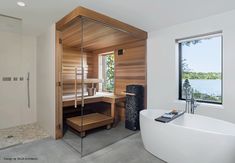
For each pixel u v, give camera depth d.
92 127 3.13
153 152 2.35
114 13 2.46
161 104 3.25
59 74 2.94
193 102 2.77
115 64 4.08
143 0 2.05
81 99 3.26
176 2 2.12
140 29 3.24
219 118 2.53
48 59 3.17
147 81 3.48
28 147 2.57
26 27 3.11
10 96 3.36
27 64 3.73
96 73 3.95
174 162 2.07
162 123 2.14
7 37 3.11
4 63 3.17
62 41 3.02
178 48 3.12
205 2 2.13
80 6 2.19
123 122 3.77
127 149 2.54
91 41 3.51
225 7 2.28
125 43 3.83
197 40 2.97
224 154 1.74
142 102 3.50
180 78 3.16
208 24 2.62
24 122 3.70
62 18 2.62
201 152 1.85
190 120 2.59
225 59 2.45
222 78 2.54
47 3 2.12
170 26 3.08
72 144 2.71
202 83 2.94
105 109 3.81
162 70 3.22
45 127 3.34
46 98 3.28
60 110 2.96
